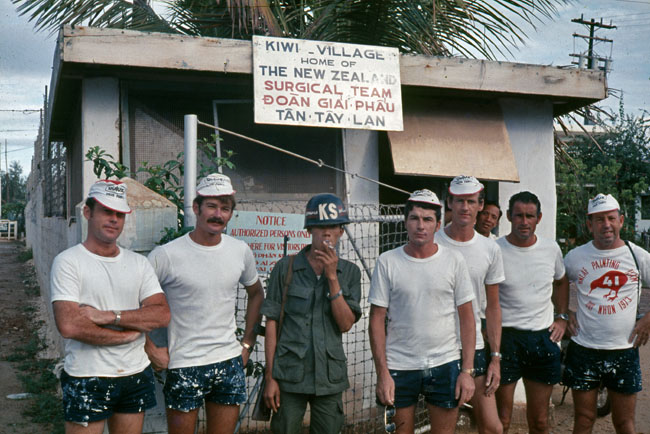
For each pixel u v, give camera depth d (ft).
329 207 12.00
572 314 15.65
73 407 10.92
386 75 18.58
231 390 12.41
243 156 19.66
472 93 19.99
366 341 18.84
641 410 21.21
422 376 12.66
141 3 30.22
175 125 19.39
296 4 28.96
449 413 12.68
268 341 12.37
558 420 20.49
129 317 11.09
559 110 22.80
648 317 14.53
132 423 11.52
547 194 21.33
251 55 17.56
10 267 71.77
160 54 16.81
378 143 20.49
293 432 12.15
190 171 14.73
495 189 21.11
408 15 25.55
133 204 14.02
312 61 17.94
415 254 12.74
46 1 26.40
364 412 18.78
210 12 28.55
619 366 14.74
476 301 13.62
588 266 15.07
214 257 12.39
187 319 12.25
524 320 14.96
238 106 19.77
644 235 67.31
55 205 34.35
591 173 53.21
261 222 16.39
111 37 16.40
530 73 19.89
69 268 10.90
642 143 64.13
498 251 13.93
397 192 22.89
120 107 18.47
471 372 12.61
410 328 12.71
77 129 22.06
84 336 10.68
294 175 19.97
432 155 19.47
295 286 12.36
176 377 12.11
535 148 21.26
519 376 15.23
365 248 19.56
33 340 30.94
